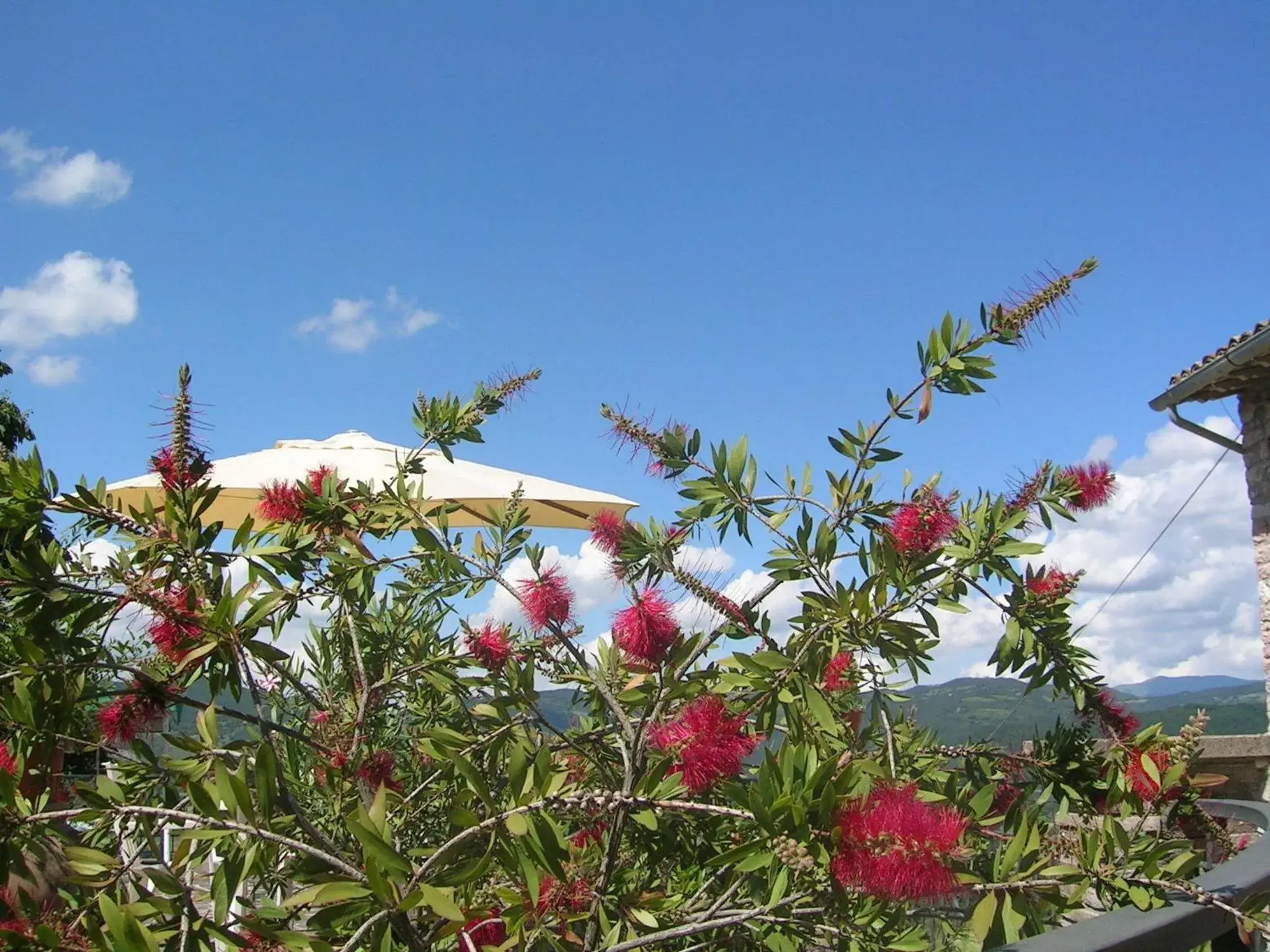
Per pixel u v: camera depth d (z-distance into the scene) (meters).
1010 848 1.57
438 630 3.45
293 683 2.72
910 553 2.08
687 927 1.75
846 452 2.55
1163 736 2.08
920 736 2.67
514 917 1.74
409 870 1.50
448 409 3.39
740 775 1.95
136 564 2.43
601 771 2.44
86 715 2.46
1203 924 1.43
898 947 1.73
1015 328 2.36
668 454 2.67
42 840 1.96
